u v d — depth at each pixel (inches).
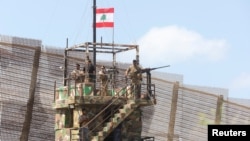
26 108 6904.5
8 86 6806.1
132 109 5339.6
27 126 6904.5
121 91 5625.0
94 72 5629.9
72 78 5600.4
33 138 6958.7
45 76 7032.5
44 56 7032.5
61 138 5679.1
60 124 5728.3
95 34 6122.1
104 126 5477.4
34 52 6958.7
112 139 5546.3
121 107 5511.8
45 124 7022.6
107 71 6166.3
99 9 6131.9
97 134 5378.9
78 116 5482.3
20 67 6879.9
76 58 7224.4
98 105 5502.0
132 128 5620.1
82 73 5565.9
